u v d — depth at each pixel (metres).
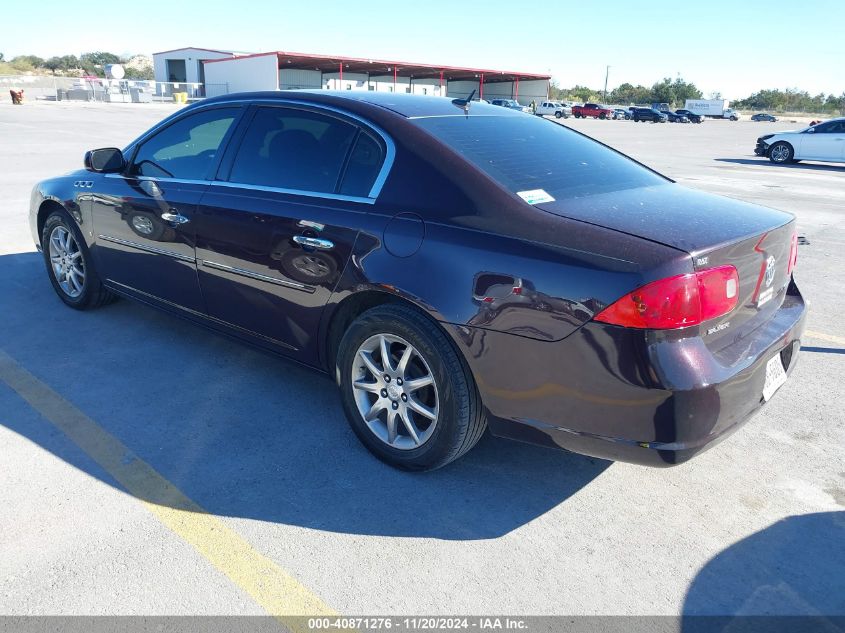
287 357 3.51
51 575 2.37
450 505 2.84
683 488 3.01
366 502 2.84
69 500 2.79
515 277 2.50
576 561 2.53
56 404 3.60
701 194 3.27
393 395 2.98
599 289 2.33
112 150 4.25
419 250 2.75
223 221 3.52
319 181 3.21
